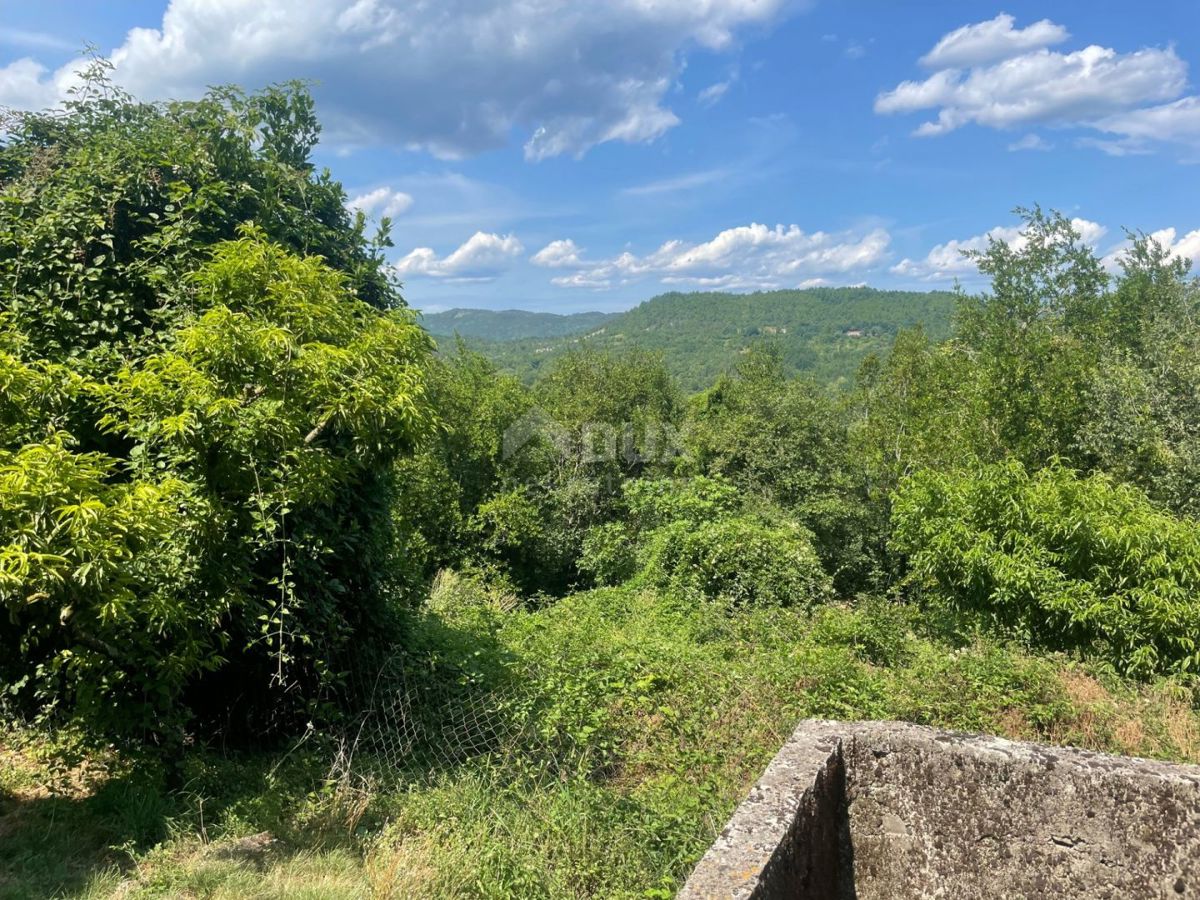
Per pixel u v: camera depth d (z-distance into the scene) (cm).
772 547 1175
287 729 546
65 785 438
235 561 460
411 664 588
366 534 598
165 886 342
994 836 221
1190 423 956
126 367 423
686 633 845
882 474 1734
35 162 588
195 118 625
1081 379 1164
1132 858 205
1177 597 673
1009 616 782
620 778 499
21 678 454
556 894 344
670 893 334
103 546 325
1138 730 538
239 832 407
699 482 1622
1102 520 719
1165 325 1113
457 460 1752
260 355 411
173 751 457
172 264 537
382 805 445
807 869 212
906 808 233
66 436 404
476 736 529
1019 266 1584
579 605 1084
